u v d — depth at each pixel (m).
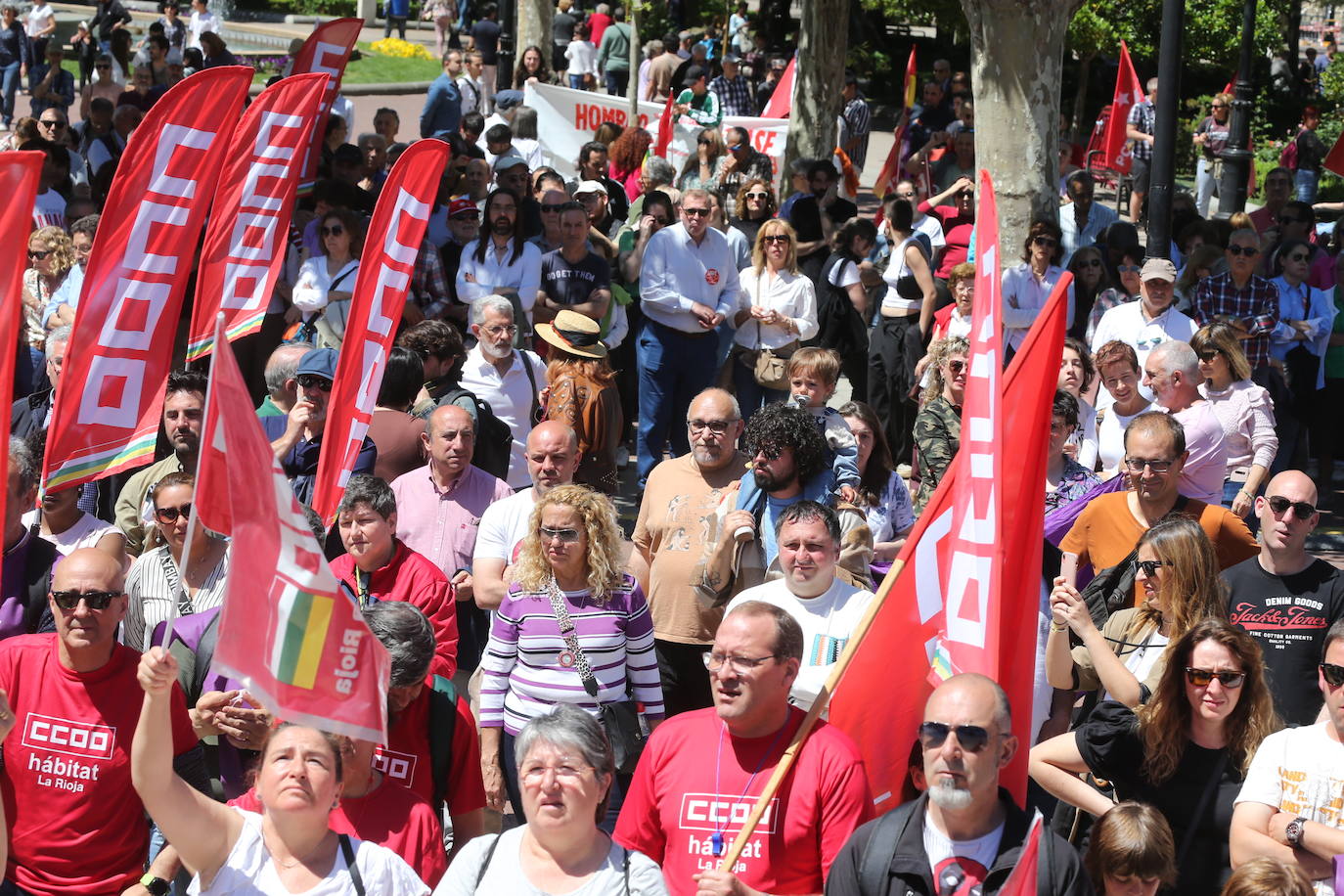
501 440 11.93
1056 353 7.45
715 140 23.47
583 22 43.62
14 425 12.73
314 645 6.07
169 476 8.88
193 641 7.98
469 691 10.02
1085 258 16.59
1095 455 13.12
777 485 9.52
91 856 7.50
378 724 6.15
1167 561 8.52
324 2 57.44
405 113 41.12
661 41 39.41
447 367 12.22
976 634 7.01
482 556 9.69
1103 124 32.25
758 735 6.76
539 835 6.07
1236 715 7.34
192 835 6.02
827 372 10.72
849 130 34.56
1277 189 24.23
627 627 8.44
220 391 5.89
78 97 37.56
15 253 6.21
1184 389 11.90
